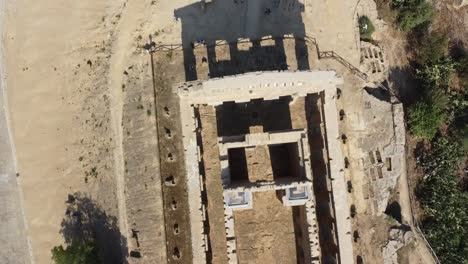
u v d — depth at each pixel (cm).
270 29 4056
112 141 3812
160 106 3794
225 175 3409
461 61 4756
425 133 4406
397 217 4322
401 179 4375
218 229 3538
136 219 3753
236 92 3366
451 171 4506
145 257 3716
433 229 4384
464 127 4600
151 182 3744
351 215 4012
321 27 4150
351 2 4256
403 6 4481
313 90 3450
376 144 4175
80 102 3969
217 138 3569
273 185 3334
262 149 3647
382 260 4084
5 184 4044
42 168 4016
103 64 3912
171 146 3747
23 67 4106
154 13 3947
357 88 4166
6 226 4019
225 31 3991
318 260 3331
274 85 3266
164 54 3872
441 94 4400
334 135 3444
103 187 3834
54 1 4103
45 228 3975
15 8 4134
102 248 3794
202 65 3847
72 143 3966
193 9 3972
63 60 4041
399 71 4575
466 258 4331
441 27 4884
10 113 4091
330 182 3462
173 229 3694
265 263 3600
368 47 4369
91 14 4019
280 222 3622
